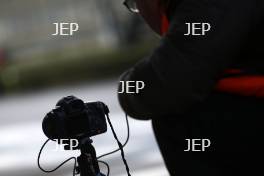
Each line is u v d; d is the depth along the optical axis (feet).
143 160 54.03
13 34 326.44
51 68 232.12
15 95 222.28
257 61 16.89
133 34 248.11
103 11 269.64
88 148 19.15
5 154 68.23
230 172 17.34
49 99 165.37
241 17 16.56
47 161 58.23
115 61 222.28
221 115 17.06
